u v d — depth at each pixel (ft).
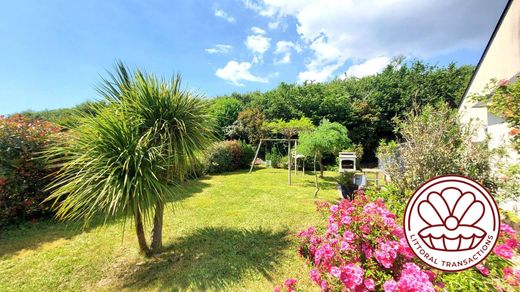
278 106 46.96
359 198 8.05
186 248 10.78
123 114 9.12
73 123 9.43
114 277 8.70
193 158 10.62
